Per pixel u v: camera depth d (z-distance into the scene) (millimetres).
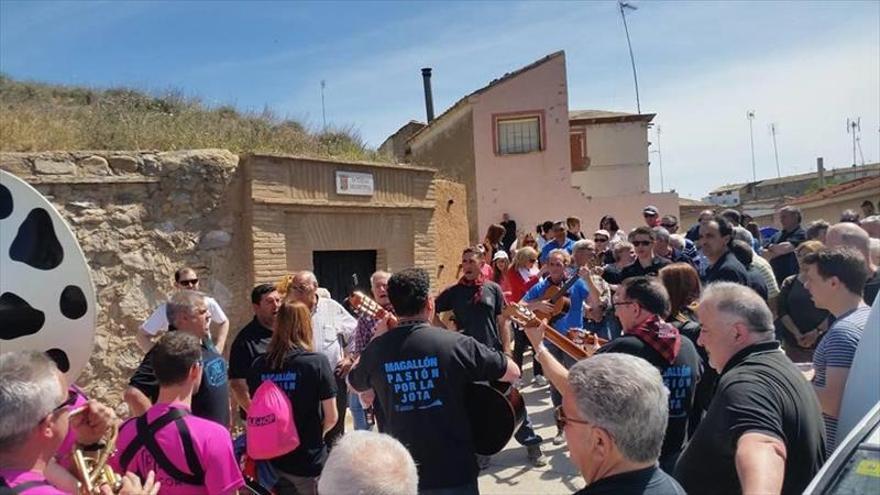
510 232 17375
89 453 2629
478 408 3072
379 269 8852
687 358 3225
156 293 6566
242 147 8555
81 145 7203
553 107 18188
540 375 8117
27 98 13953
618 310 3352
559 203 18172
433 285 9523
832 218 19531
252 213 7176
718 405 2287
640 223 18391
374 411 3297
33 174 5980
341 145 11461
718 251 5445
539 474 5270
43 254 2490
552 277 6156
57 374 2111
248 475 3711
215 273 7012
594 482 1826
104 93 14500
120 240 6398
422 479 2941
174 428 2633
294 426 3549
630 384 1804
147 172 6621
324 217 8023
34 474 1973
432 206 9539
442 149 19203
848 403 2590
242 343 4598
